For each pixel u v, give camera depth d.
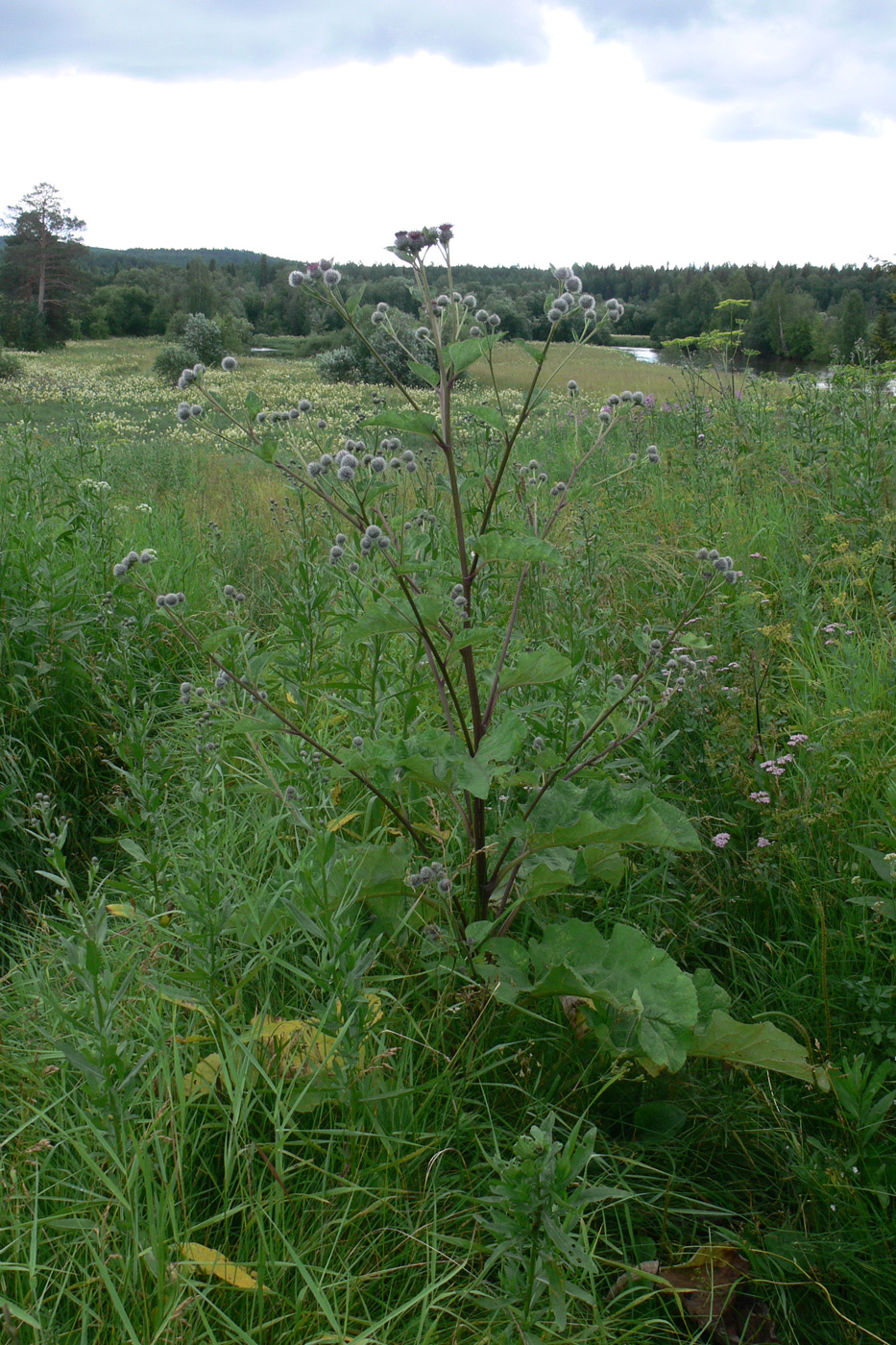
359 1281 1.60
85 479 4.92
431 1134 1.86
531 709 2.37
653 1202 1.89
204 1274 1.63
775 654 3.62
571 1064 2.12
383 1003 2.22
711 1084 2.09
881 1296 1.65
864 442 5.06
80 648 3.88
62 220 86.12
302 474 2.40
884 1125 1.95
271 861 2.85
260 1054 1.99
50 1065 2.06
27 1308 1.55
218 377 41.78
